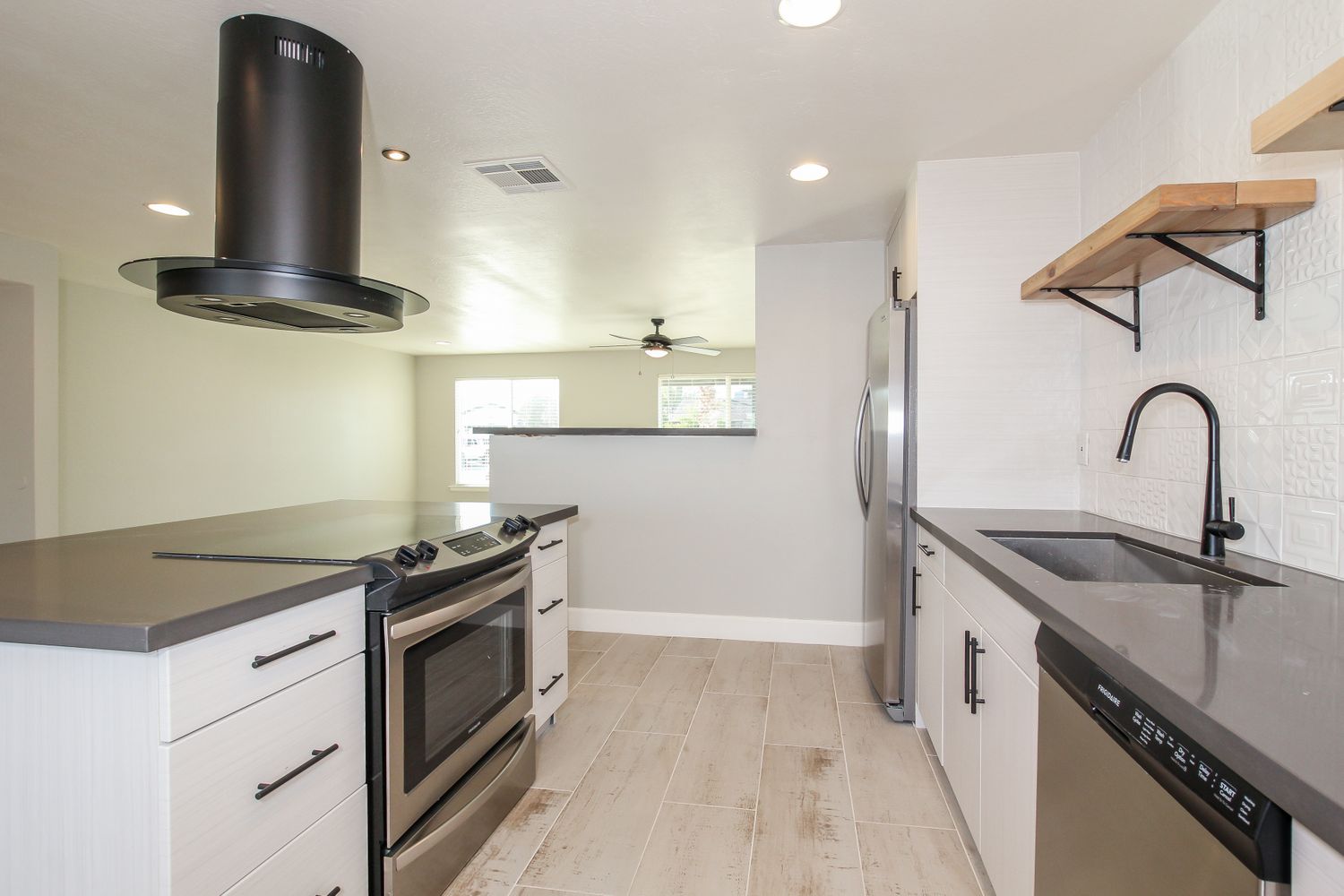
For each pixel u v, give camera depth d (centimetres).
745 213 313
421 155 246
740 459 368
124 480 498
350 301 166
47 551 153
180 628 96
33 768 100
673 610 374
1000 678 142
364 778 139
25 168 259
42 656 99
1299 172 133
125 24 164
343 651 132
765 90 199
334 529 191
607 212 312
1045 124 221
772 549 365
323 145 165
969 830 175
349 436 771
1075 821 101
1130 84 196
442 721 162
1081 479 240
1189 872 70
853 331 359
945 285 250
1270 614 103
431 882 155
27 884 101
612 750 236
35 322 361
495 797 186
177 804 96
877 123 220
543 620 237
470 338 747
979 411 248
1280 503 140
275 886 115
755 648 352
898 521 255
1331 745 59
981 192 247
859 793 206
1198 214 133
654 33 170
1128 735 81
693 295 509
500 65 184
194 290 154
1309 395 131
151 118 216
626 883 166
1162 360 186
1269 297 142
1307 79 131
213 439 582
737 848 179
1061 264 183
